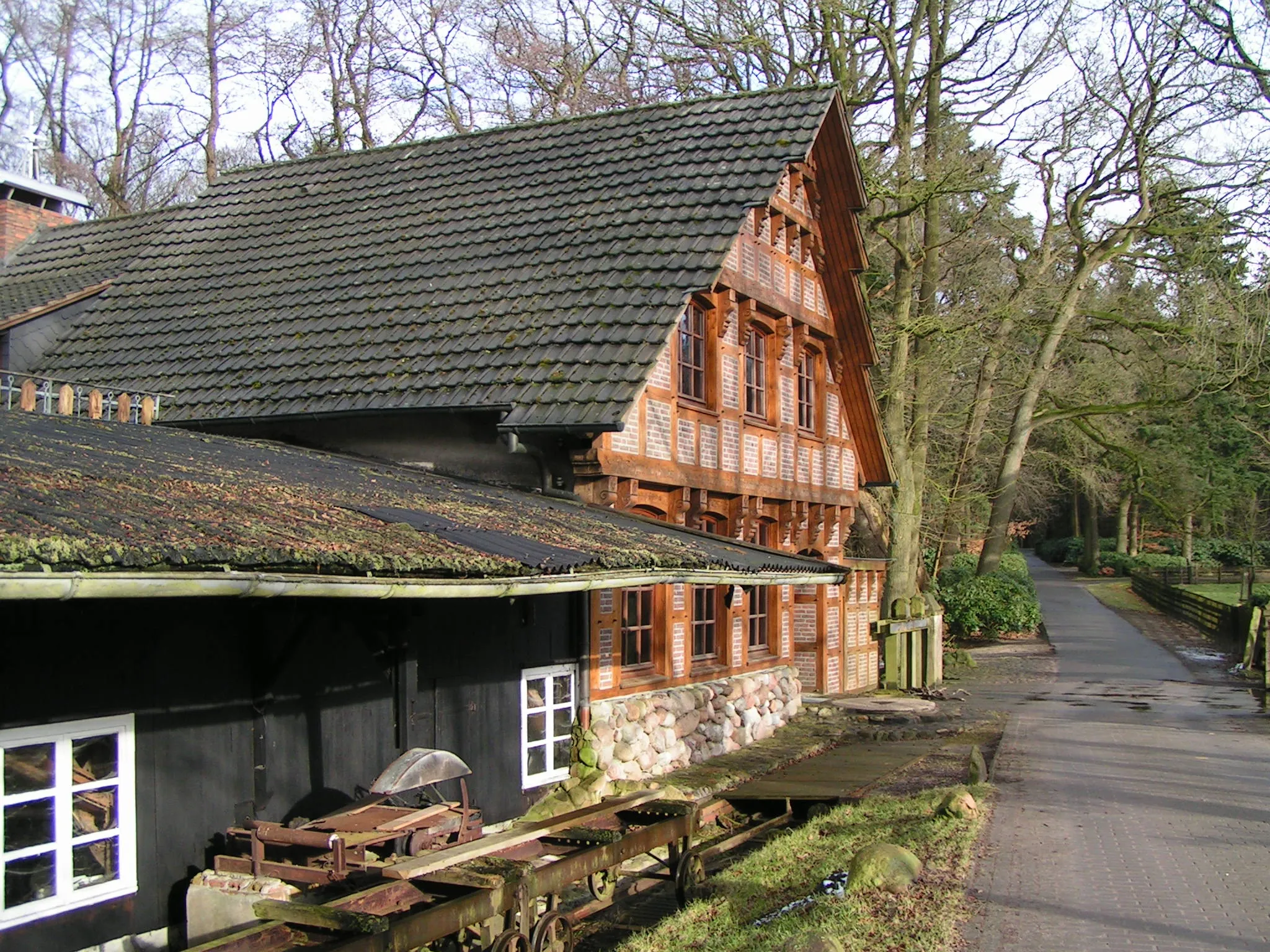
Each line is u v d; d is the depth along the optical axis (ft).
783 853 34.96
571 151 58.70
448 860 25.58
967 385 108.68
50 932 23.71
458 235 54.49
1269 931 25.38
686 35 95.61
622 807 32.40
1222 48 96.07
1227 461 165.58
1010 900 27.53
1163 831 34.17
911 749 54.90
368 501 32.04
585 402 41.65
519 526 33.42
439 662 35.86
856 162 62.69
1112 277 112.16
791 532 63.10
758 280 57.57
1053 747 50.34
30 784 23.75
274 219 61.36
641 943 27.76
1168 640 110.83
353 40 115.96
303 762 30.17
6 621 23.25
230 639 28.17
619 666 46.88
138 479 27.07
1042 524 272.51
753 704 57.62
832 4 82.94
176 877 26.45
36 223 72.02
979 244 94.48
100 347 53.67
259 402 46.50
